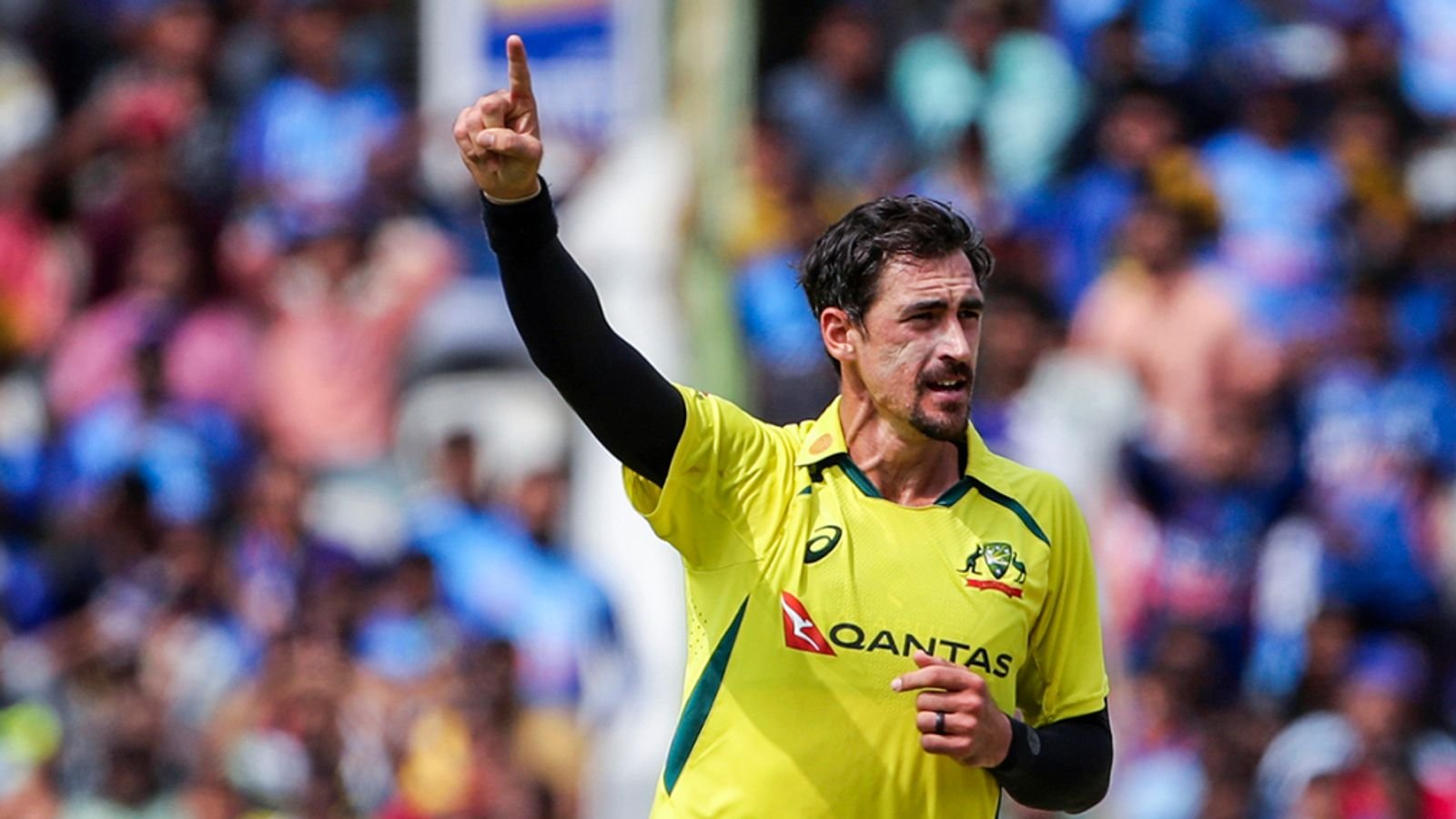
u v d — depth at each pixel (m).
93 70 50.81
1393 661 34.53
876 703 14.34
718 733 14.51
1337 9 44.59
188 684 34.66
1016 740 14.04
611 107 32.00
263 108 45.44
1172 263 38.69
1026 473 15.16
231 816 32.12
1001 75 43.44
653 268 29.94
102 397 41.19
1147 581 35.44
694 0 30.17
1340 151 42.72
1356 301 39.56
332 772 32.19
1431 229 41.84
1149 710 34.09
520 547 33.56
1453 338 39.84
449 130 41.97
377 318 40.50
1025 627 14.70
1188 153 41.62
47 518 40.81
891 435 14.75
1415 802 32.84
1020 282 36.59
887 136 43.44
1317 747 33.31
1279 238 40.97
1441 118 45.22
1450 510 38.22
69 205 46.50
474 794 31.55
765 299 36.69
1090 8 43.34
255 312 42.25
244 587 35.97
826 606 14.42
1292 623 35.97
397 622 33.38
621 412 14.38
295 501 36.31
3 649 36.00
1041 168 42.66
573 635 31.98
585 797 31.31
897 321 14.47
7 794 33.94
